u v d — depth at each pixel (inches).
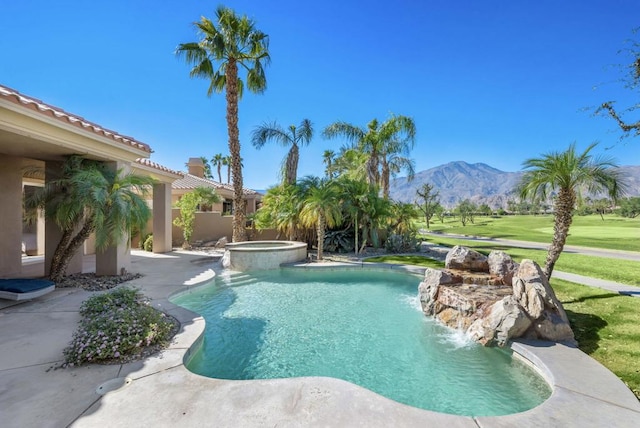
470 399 147.4
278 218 640.4
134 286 314.8
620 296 276.7
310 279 414.3
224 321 254.7
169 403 118.4
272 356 192.5
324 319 261.3
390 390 155.9
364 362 185.5
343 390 129.4
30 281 265.3
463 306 237.1
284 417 110.8
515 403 143.7
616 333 199.3
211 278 365.1
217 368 176.4
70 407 115.0
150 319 181.5
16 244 352.8
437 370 175.5
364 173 798.5
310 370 175.6
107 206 315.0
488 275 289.0
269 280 408.5
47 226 355.6
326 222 589.9
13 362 150.0
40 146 291.4
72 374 139.4
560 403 124.3
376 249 639.1
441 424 109.2
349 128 801.6
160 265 456.4
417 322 255.4
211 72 607.2
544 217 2628.0
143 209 337.1
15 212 351.3
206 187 811.4
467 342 213.5
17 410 112.6
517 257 534.0
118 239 320.8
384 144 832.9
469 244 792.3
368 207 618.8
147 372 142.3
